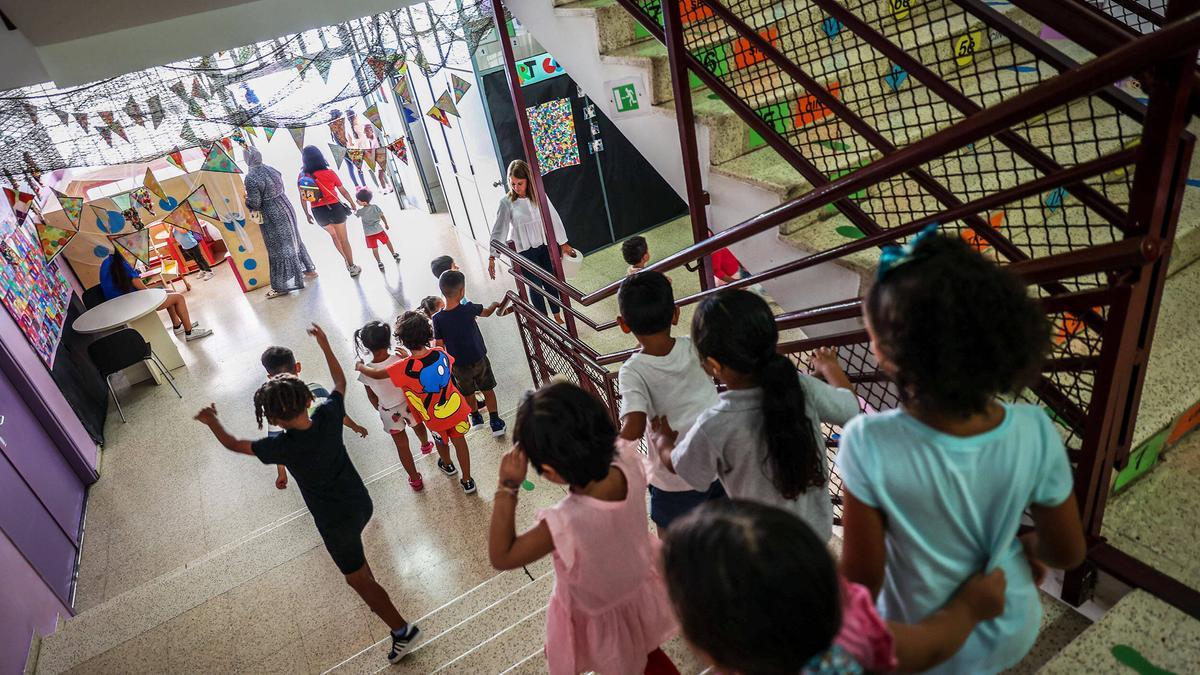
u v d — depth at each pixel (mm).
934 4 3115
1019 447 975
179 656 3590
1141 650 1348
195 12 3188
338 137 4254
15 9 2814
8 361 5031
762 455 1483
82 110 3439
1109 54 1110
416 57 4277
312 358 6867
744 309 1428
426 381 4090
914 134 2713
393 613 3098
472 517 4336
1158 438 1756
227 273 9070
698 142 3102
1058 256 1320
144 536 4910
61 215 6984
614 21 3467
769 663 735
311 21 3457
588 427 1482
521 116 5152
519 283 5578
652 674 1956
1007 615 1076
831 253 2027
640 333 1993
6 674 3424
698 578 742
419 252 8984
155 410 6422
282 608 3803
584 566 1627
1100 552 1538
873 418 1028
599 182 7832
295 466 2953
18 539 4176
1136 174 1188
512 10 3994
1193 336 1978
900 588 1092
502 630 3107
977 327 857
